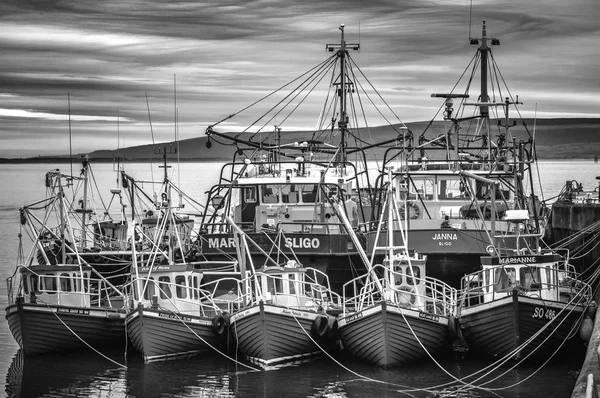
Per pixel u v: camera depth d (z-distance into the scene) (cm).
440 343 3381
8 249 7325
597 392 2008
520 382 3081
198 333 3419
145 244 4647
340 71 4941
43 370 3331
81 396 3017
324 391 3014
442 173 4156
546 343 3288
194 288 3519
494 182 3572
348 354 3488
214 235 4075
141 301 3400
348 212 4600
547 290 3388
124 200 11781
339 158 5522
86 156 4869
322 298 3628
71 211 4625
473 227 4216
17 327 3500
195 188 14950
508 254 3684
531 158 4506
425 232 3975
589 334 3325
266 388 3053
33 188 18638
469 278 3581
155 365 3362
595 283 4434
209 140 4738
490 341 3303
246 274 3562
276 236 3994
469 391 2994
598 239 4534
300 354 3381
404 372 3234
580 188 5988
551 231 5719
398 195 4381
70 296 3603
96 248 4591
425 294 3534
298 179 4322
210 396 2988
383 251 3953
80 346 3562
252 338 3312
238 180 4303
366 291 3619
